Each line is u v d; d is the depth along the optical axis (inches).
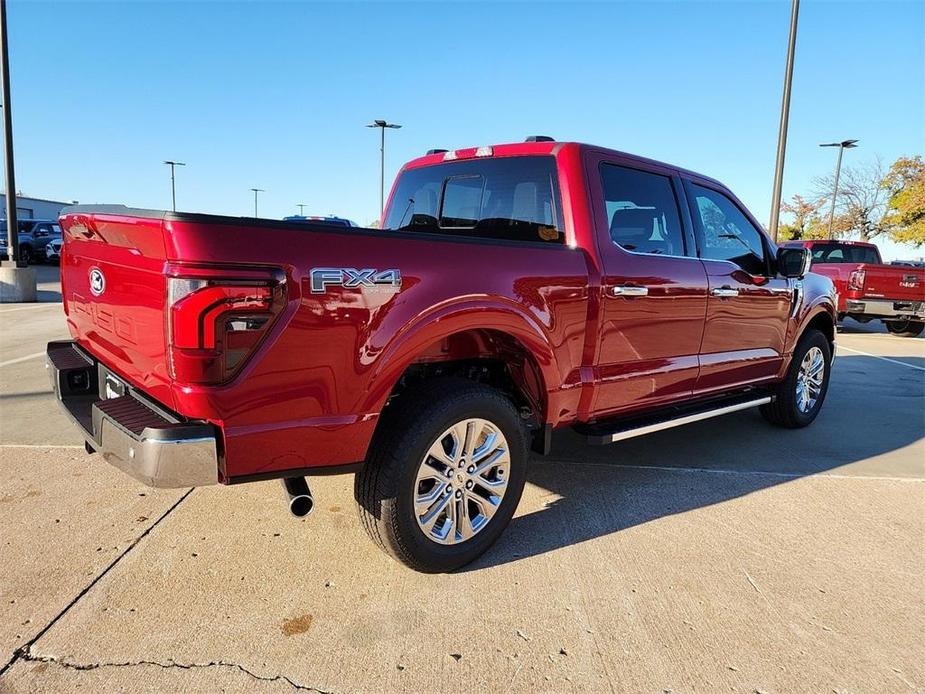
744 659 98.4
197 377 89.5
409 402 113.4
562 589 116.1
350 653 97.1
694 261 165.9
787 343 205.8
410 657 96.7
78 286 132.2
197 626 102.2
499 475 126.0
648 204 157.6
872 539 139.2
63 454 173.6
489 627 104.5
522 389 137.4
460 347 129.3
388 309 104.3
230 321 90.2
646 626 106.0
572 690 91.0
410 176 182.9
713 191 180.5
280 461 98.3
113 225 102.5
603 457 188.7
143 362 101.5
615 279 142.4
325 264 97.3
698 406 176.9
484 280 117.3
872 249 622.8
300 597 110.9
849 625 107.7
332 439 101.7
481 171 160.2
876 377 333.4
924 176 1407.5
